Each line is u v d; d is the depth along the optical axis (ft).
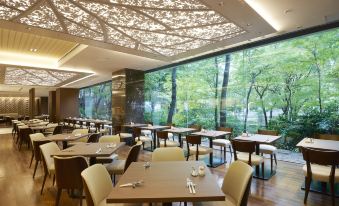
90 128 31.53
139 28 13.39
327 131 16.72
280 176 14.48
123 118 28.84
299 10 12.04
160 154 10.89
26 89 57.36
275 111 19.83
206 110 25.63
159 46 17.54
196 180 6.83
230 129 20.15
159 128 23.59
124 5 10.33
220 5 10.41
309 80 17.70
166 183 6.58
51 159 13.26
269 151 15.29
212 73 24.94
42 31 13.78
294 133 18.72
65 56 24.50
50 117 59.77
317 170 10.69
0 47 21.52
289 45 18.79
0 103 79.05
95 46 17.38
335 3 11.25
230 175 7.99
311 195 11.51
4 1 9.96
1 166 18.43
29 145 26.50
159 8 10.67
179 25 12.98
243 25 13.08
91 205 6.77
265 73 20.39
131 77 29.48
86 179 6.90
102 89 46.75
